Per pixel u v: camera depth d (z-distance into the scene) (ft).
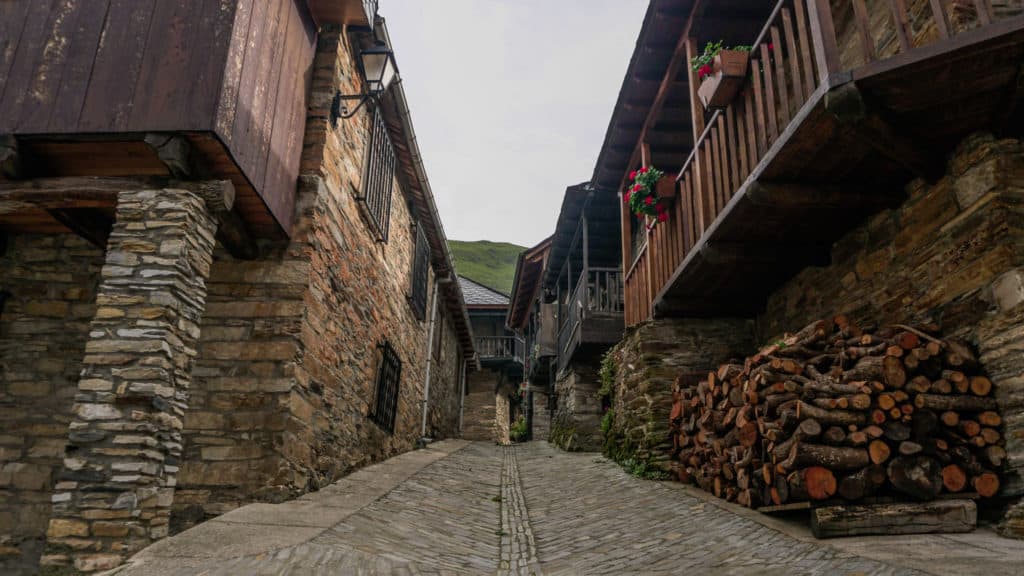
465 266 318.45
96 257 21.01
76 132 15.81
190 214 15.97
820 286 21.30
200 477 18.12
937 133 14.58
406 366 36.83
